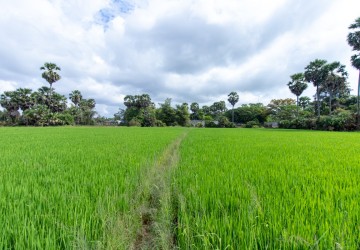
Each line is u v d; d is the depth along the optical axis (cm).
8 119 5322
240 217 213
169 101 7331
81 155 624
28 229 174
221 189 298
